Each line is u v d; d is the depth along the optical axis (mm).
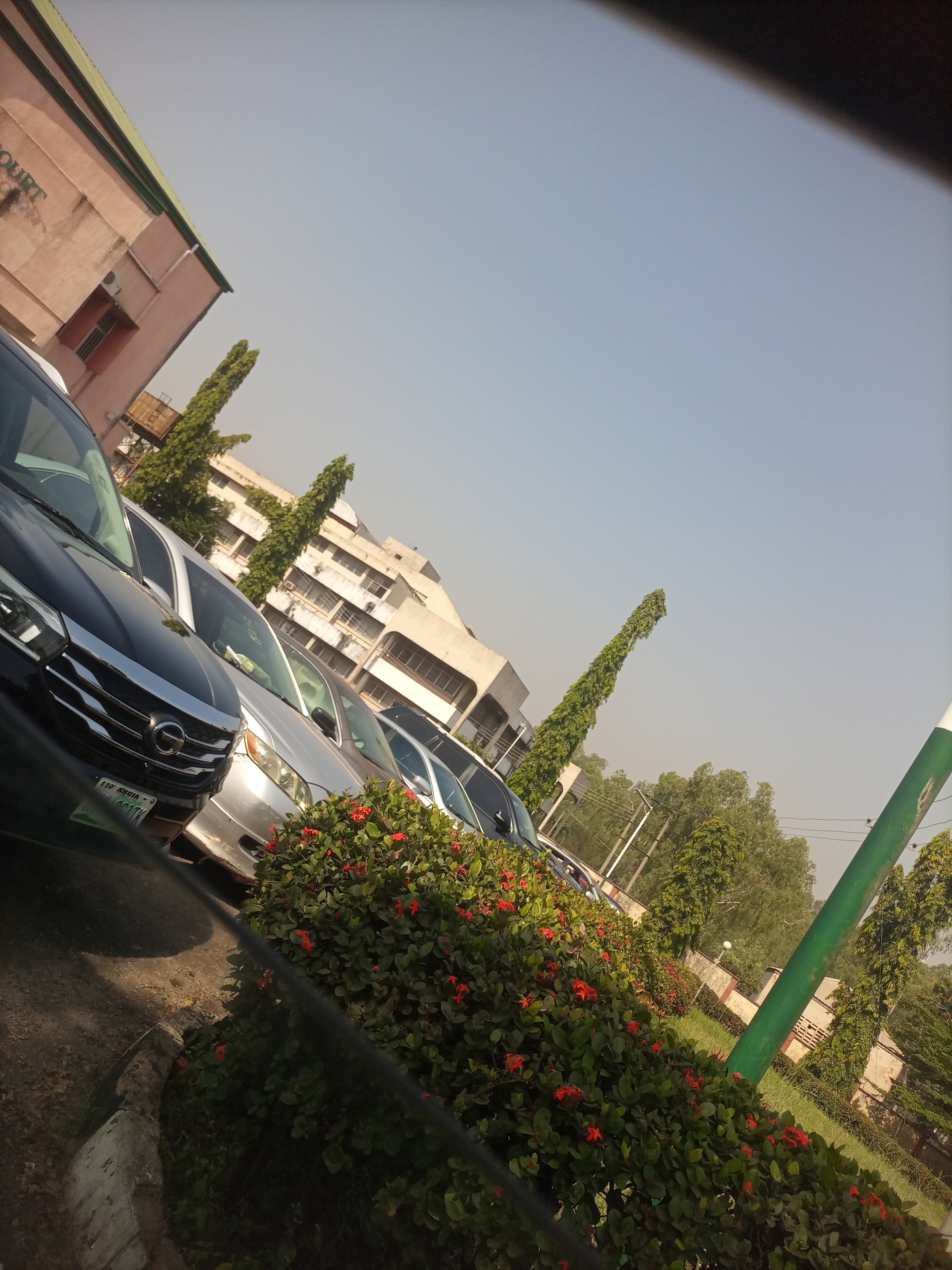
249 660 6887
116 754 3533
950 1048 28297
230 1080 1983
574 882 21641
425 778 10195
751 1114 2828
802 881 69562
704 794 74625
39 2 15836
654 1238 2230
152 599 4613
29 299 19016
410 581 66062
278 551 46906
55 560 3633
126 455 45656
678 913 31062
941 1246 2467
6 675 3137
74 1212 1934
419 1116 1636
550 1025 2670
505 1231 1497
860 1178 2656
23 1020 1990
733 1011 32469
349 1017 2551
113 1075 2127
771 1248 2359
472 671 56875
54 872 1745
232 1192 1853
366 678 59250
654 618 42656
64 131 17688
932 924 28859
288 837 3492
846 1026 28453
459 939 2928
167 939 2107
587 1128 2342
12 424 4285
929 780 5605
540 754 41531
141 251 21328
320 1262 1665
